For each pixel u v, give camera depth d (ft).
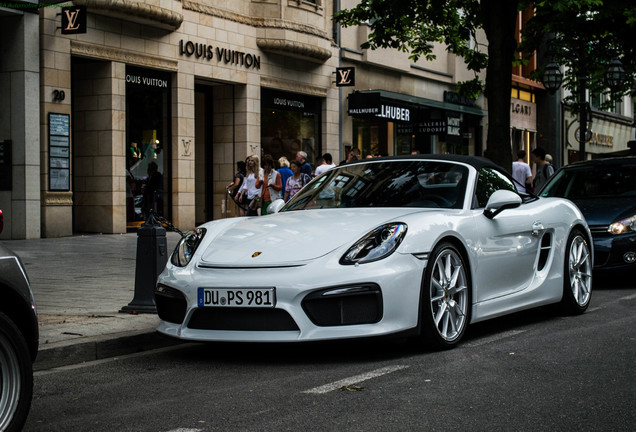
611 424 12.85
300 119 77.56
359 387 15.40
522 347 19.40
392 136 92.07
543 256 23.89
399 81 91.97
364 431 12.57
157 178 62.44
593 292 30.53
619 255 31.07
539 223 23.39
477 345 19.75
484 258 20.65
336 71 78.79
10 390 11.89
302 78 76.38
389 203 21.26
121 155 58.23
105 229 57.93
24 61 51.98
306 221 19.84
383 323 17.63
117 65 57.77
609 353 18.52
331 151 80.74
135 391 15.94
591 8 51.49
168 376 17.30
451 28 60.13
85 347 19.35
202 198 71.20
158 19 58.90
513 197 20.99
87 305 25.73
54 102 53.67
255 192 51.26
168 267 19.36
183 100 63.41
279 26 71.15
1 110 52.75
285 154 75.77
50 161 53.57
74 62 58.29
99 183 58.08
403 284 17.85
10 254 12.45
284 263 17.76
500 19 47.39
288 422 13.16
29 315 12.58
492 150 47.42
